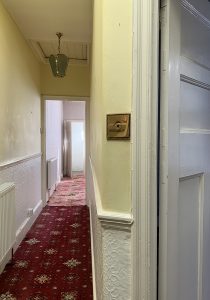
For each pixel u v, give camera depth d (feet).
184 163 3.55
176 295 3.45
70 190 21.18
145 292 3.11
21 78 10.71
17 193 10.06
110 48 3.25
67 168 28.17
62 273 8.13
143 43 3.02
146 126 3.05
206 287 4.13
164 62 3.19
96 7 5.56
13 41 9.51
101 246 3.46
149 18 3.01
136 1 3.01
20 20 9.54
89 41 11.68
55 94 15.62
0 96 7.98
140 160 3.08
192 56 3.67
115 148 3.24
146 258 3.10
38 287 7.36
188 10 3.54
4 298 6.84
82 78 15.79
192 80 3.68
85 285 7.47
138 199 3.09
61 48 12.94
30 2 8.23
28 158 11.84
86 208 15.76
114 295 3.25
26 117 11.68
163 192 3.24
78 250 9.83
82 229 12.12
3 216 7.30
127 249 3.17
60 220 13.44
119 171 3.22
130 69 3.10
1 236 7.16
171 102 3.26
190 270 3.81
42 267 8.50
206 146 4.02
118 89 3.18
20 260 8.98
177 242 3.45
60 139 26.07
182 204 3.62
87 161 16.40
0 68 7.95
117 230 3.21
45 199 16.05
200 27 3.80
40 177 15.25
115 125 3.20
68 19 9.51
